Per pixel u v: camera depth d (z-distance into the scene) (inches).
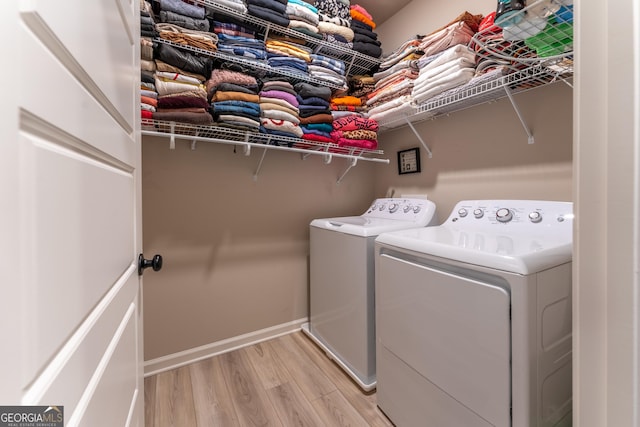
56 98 14.0
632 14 12.8
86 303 17.5
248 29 61.0
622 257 13.4
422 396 42.8
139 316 34.6
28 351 11.6
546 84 51.5
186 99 51.3
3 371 10.1
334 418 51.0
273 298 79.5
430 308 41.1
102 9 20.9
